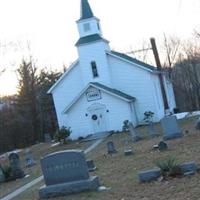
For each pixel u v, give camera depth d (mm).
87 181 16781
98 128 51438
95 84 51125
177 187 14633
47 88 72188
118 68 52688
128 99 50281
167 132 29328
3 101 72312
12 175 26000
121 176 18969
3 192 22219
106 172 20953
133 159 23547
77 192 16828
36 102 70875
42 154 43062
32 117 70438
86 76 53281
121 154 26969
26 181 24391
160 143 24656
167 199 13648
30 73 71625
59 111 53969
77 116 52000
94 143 42938
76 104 51938
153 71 51688
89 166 22391
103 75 52875
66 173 17078
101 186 17297
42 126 70250
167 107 47125
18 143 69312
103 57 52781
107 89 50906
